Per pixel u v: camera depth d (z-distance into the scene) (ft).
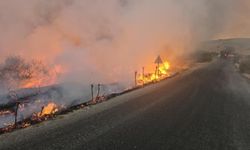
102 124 36.65
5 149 26.96
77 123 37.04
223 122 39.19
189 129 34.99
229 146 29.32
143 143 29.25
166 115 42.29
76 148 27.30
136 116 41.34
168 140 30.45
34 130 33.60
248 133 34.42
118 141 29.68
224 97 60.85
